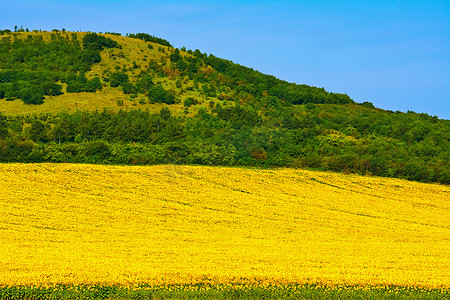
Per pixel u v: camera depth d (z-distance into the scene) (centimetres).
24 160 8712
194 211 6244
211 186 7694
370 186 8375
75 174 7719
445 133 11925
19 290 2912
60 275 3222
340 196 7631
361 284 3253
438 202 7638
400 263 4006
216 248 4431
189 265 3631
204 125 11938
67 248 4253
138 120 11381
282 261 3909
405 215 6706
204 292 2989
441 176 8881
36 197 6369
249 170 8950
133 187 7281
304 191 7794
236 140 10250
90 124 10856
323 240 5066
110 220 5569
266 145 10106
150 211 6100
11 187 6738
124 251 4188
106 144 9531
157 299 2939
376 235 5453
